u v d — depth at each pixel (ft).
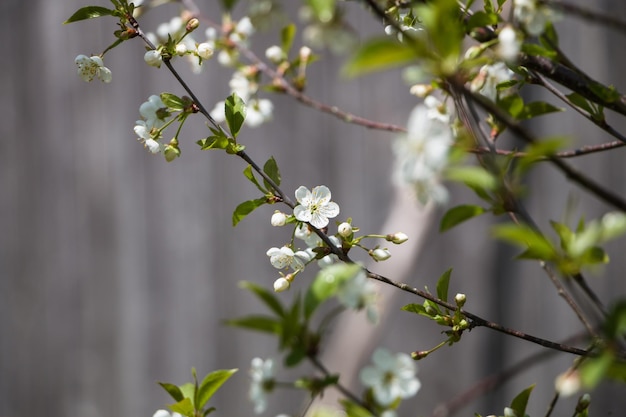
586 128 5.89
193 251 6.46
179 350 6.48
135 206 6.56
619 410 5.78
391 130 4.17
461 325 3.48
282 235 6.26
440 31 3.07
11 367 6.86
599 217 5.89
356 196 6.22
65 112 6.66
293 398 6.13
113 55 6.46
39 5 6.67
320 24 4.61
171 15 6.08
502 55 3.33
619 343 3.28
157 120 3.63
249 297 6.33
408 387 3.31
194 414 3.47
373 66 3.01
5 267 6.85
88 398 6.68
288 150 6.33
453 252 6.15
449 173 3.08
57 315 6.75
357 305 3.28
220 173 6.40
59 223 6.72
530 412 5.95
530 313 6.07
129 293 6.59
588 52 5.90
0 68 6.76
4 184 6.81
